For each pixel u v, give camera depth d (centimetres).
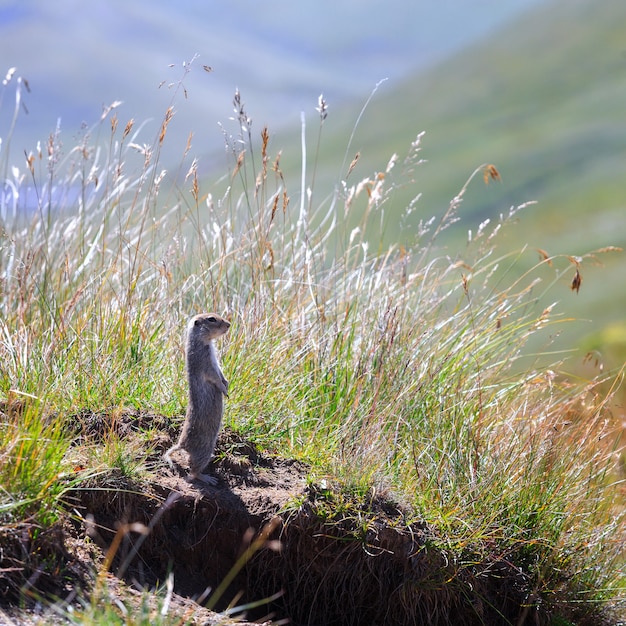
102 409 915
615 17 15575
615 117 10638
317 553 861
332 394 1038
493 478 936
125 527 729
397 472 945
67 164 1255
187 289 1097
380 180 1136
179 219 1131
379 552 864
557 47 15212
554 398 1175
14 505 702
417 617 873
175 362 995
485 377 1086
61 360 951
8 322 1024
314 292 1127
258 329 1051
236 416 954
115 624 637
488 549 896
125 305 1018
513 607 909
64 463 788
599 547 977
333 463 910
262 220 1103
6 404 872
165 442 900
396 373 1025
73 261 1126
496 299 1165
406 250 1167
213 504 843
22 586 702
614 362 1817
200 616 743
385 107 15188
